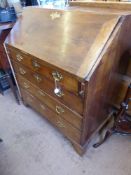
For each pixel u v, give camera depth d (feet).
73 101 3.13
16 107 5.85
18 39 3.97
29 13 4.11
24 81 4.67
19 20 4.28
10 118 5.41
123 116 4.24
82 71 2.56
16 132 4.91
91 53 2.62
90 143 4.37
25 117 5.42
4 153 4.36
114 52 2.86
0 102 6.11
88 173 3.82
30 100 5.11
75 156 4.17
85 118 3.20
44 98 4.18
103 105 3.87
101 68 2.69
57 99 3.63
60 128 4.33
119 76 3.88
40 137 4.72
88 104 2.99
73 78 2.70
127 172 3.81
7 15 5.06
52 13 3.59
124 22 2.64
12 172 3.93
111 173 3.80
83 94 2.73
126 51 3.42
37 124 5.14
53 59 3.03
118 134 4.44
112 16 2.67
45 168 3.97
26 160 4.17
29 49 3.55
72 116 3.45
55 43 3.19
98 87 3.00
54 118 4.34
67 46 2.97
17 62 4.34
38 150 4.38
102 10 3.34
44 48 3.30
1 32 4.75
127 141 4.50
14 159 4.21
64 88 3.12
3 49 4.88
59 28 3.29
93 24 2.82
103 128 4.82
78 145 3.94
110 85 3.59
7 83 6.55
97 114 3.81
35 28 3.76
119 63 3.43
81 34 2.89
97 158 4.10
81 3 4.20
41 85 3.94
